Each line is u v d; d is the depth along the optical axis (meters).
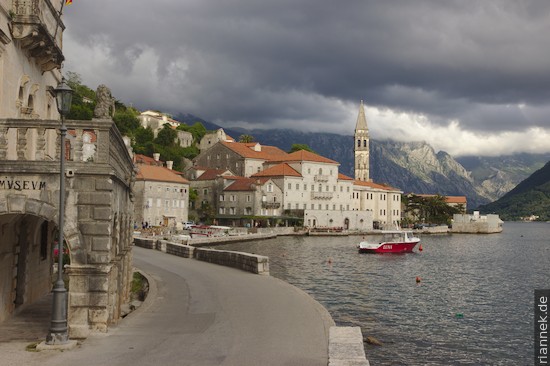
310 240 137.00
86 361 16.73
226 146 184.12
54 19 29.77
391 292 52.66
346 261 86.19
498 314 41.72
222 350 18.47
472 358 29.39
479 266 81.88
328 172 176.00
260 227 152.12
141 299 34.00
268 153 194.12
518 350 31.16
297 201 167.62
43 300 29.44
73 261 19.53
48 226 31.08
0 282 23.14
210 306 27.77
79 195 19.55
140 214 134.50
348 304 44.78
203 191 169.75
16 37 23.98
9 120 19.53
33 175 19.45
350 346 18.52
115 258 22.19
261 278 39.22
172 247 62.50
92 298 19.70
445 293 52.78
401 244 106.00
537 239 171.88
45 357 17.11
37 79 28.27
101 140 19.67
